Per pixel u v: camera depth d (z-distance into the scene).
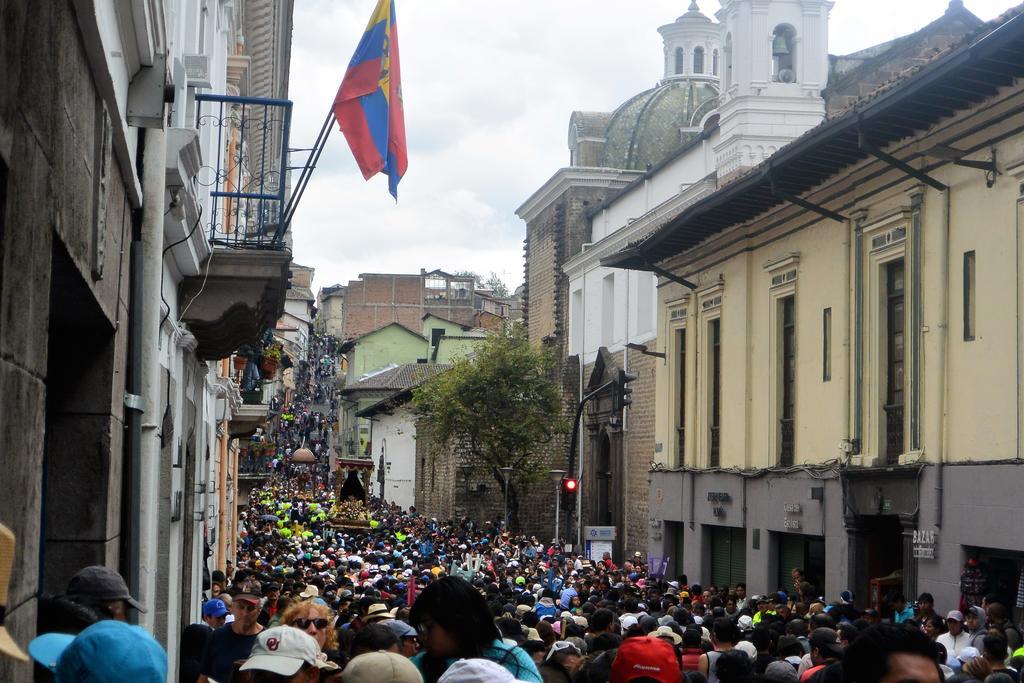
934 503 22.36
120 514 10.91
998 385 20.89
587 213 59.06
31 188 5.67
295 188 16.62
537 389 60.31
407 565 33.41
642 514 48.91
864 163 24.86
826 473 26.50
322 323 187.75
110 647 4.63
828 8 41.47
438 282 137.38
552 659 9.85
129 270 11.27
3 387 5.12
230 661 10.41
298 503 72.69
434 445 75.12
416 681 5.48
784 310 29.70
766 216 29.89
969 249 21.86
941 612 22.03
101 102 8.52
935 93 20.78
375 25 15.95
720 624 13.52
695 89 62.38
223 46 23.22
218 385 26.20
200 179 17.97
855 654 4.38
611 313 55.09
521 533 63.88
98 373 9.99
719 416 33.25
